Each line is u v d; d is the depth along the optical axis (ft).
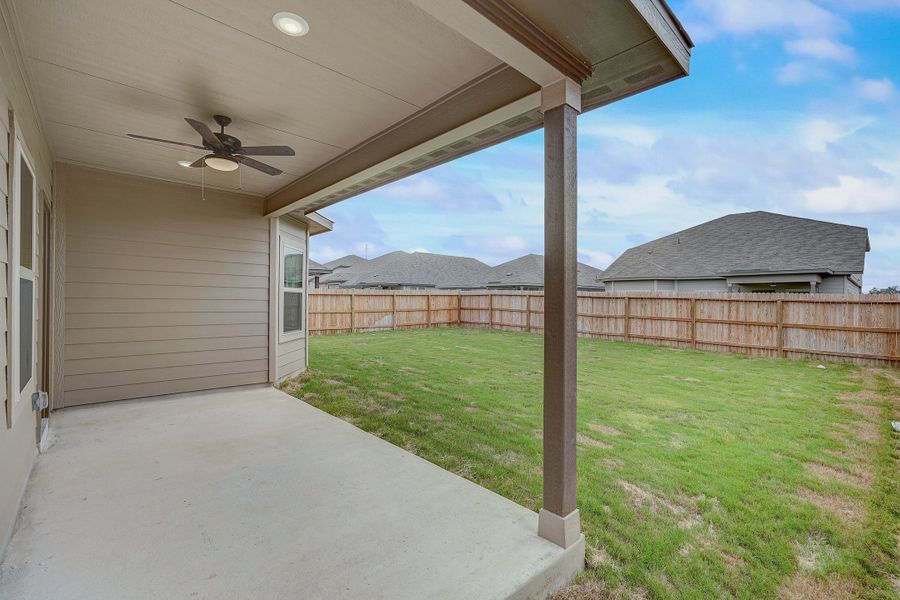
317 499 8.45
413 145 10.53
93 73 8.57
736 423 14.02
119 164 14.29
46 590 5.72
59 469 9.67
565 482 6.84
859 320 24.71
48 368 13.76
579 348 31.35
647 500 8.95
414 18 6.89
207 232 17.13
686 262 47.91
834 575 6.72
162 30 7.24
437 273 87.25
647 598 6.23
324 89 9.23
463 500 8.46
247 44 7.65
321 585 5.90
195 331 16.88
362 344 33.12
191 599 5.62
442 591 5.77
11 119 6.87
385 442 11.84
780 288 40.40
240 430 12.69
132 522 7.48
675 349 30.94
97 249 14.79
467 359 26.27
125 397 15.42
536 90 7.66
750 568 6.86
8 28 6.64
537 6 5.98
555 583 6.44
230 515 7.78
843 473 10.33
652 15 6.38
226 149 10.35
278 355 19.26
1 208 6.26
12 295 6.86
